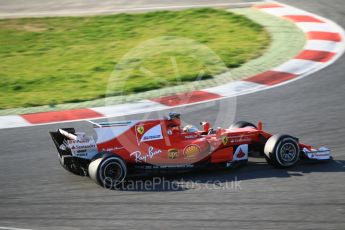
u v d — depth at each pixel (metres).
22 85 26.23
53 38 33.66
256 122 20.59
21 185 15.62
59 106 23.05
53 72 27.98
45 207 14.03
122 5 39.94
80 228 12.72
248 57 28.11
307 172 16.03
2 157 17.88
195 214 13.34
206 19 34.81
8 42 33.28
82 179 15.92
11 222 13.16
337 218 13.00
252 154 17.69
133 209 13.73
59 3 41.91
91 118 21.45
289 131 19.59
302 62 27.23
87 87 25.44
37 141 19.23
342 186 14.95
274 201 14.03
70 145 15.21
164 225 12.76
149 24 34.75
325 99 22.70
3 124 21.05
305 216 13.13
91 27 35.16
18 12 39.41
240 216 13.18
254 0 38.94
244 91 23.97
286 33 31.45
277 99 22.89
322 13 35.09
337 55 28.06
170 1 40.25
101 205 14.03
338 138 18.81
